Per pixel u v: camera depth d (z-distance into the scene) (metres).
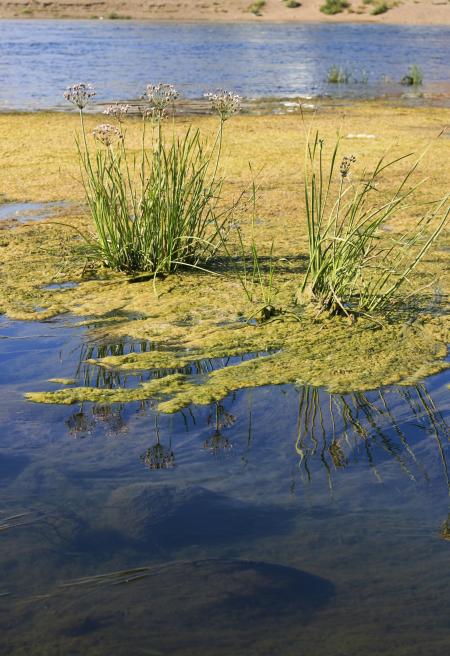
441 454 3.42
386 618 2.35
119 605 2.42
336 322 5.05
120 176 6.08
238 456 3.41
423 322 5.06
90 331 4.96
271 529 2.83
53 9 49.78
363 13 49.69
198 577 2.55
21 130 13.06
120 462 3.34
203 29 41.44
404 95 20.08
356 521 2.88
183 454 3.42
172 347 4.71
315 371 4.37
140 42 33.69
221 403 3.97
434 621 2.34
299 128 13.70
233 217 7.50
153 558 2.66
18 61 25.95
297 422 3.76
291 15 49.59
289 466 3.32
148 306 5.39
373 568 2.60
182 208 6.06
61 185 9.12
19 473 3.23
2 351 4.62
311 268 5.30
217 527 2.83
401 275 5.79
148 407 3.92
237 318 5.16
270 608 2.40
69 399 3.98
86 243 6.83
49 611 2.39
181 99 17.98
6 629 2.31
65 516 2.90
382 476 3.23
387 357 4.55
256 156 10.91
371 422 3.76
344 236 5.34
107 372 4.35
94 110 16.11
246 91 20.08
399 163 10.64
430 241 5.21
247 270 6.14
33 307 5.37
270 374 4.33
